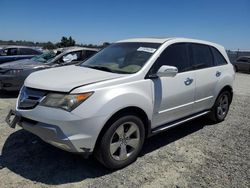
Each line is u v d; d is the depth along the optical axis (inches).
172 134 208.5
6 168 147.8
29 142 181.0
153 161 161.8
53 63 337.7
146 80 159.2
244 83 604.4
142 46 183.0
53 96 136.1
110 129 140.7
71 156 163.3
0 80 315.0
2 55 480.7
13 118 150.3
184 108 189.0
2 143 178.7
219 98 229.3
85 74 156.7
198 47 208.8
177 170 152.2
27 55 496.7
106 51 199.3
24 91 150.3
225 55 240.7
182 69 187.2
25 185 132.6
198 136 205.9
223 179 144.6
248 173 151.6
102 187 133.3
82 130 131.8
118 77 150.6
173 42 186.9
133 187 134.3
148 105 157.8
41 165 152.3
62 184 134.8
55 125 131.9
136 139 156.1
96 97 135.6
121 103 141.6
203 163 161.6
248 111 288.4
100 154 141.3
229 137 205.9
